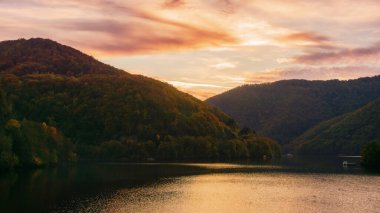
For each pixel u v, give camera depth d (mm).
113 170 176750
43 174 146375
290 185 130000
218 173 171875
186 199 99688
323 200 100500
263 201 98500
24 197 95438
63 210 82625
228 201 97875
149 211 84312
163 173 167125
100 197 98938
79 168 181625
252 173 174000
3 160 149125
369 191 116312
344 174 172875
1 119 169750
